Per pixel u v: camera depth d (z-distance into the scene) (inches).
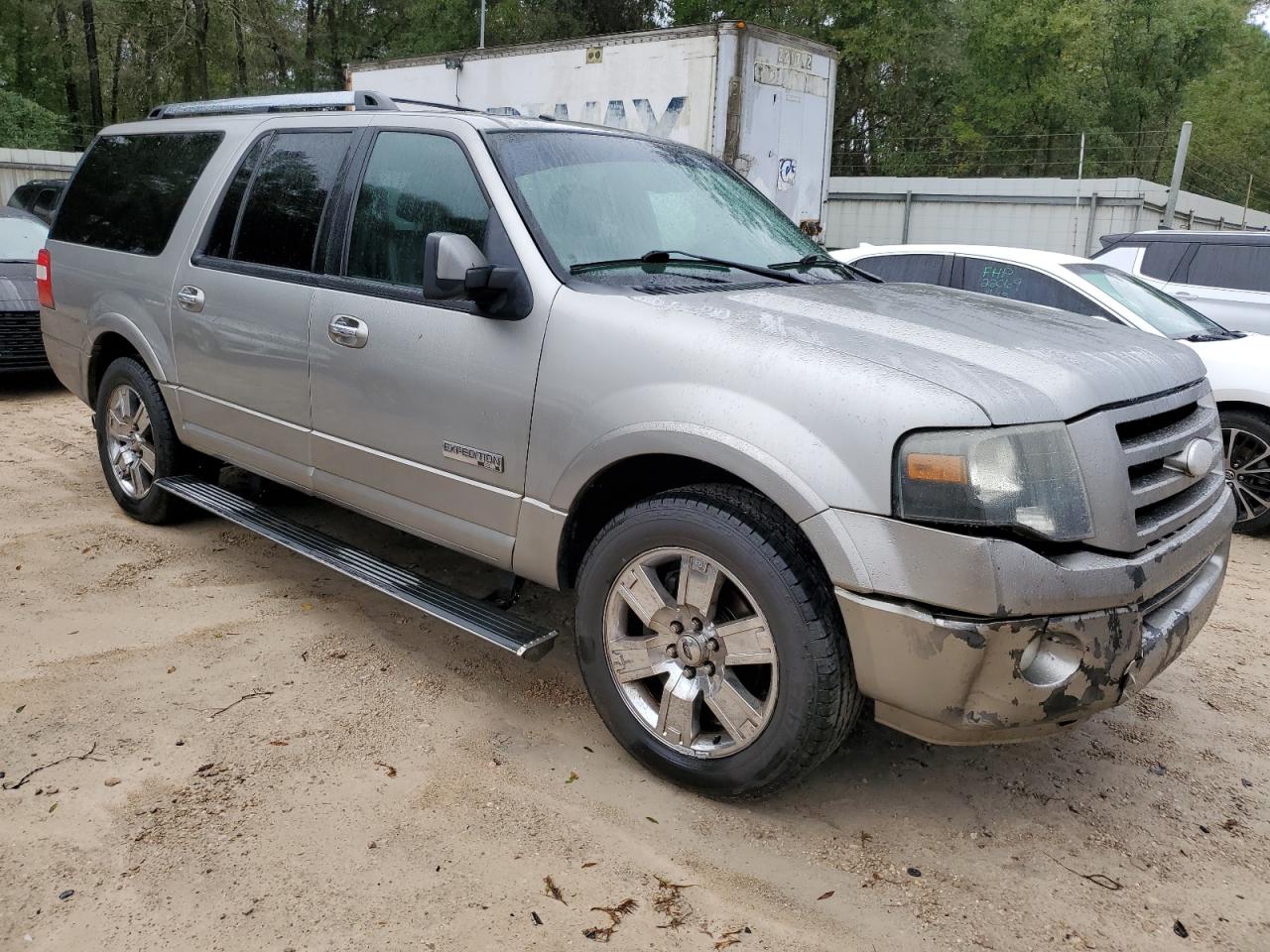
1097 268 285.1
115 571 182.7
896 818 119.5
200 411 182.5
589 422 121.3
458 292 126.4
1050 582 99.4
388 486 149.0
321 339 154.1
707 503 113.3
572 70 472.4
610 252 136.6
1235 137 2041.1
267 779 120.3
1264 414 244.8
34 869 103.3
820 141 476.7
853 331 116.5
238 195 176.6
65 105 1583.4
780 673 108.7
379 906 99.9
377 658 153.7
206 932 95.5
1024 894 106.6
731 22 414.9
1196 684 158.9
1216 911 105.2
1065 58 1518.2
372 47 1502.2
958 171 1584.6
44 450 266.4
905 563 100.3
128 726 130.9
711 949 96.3
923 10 1290.6
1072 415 104.4
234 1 1251.2
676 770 119.5
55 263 219.9
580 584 126.4
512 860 107.8
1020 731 104.9
